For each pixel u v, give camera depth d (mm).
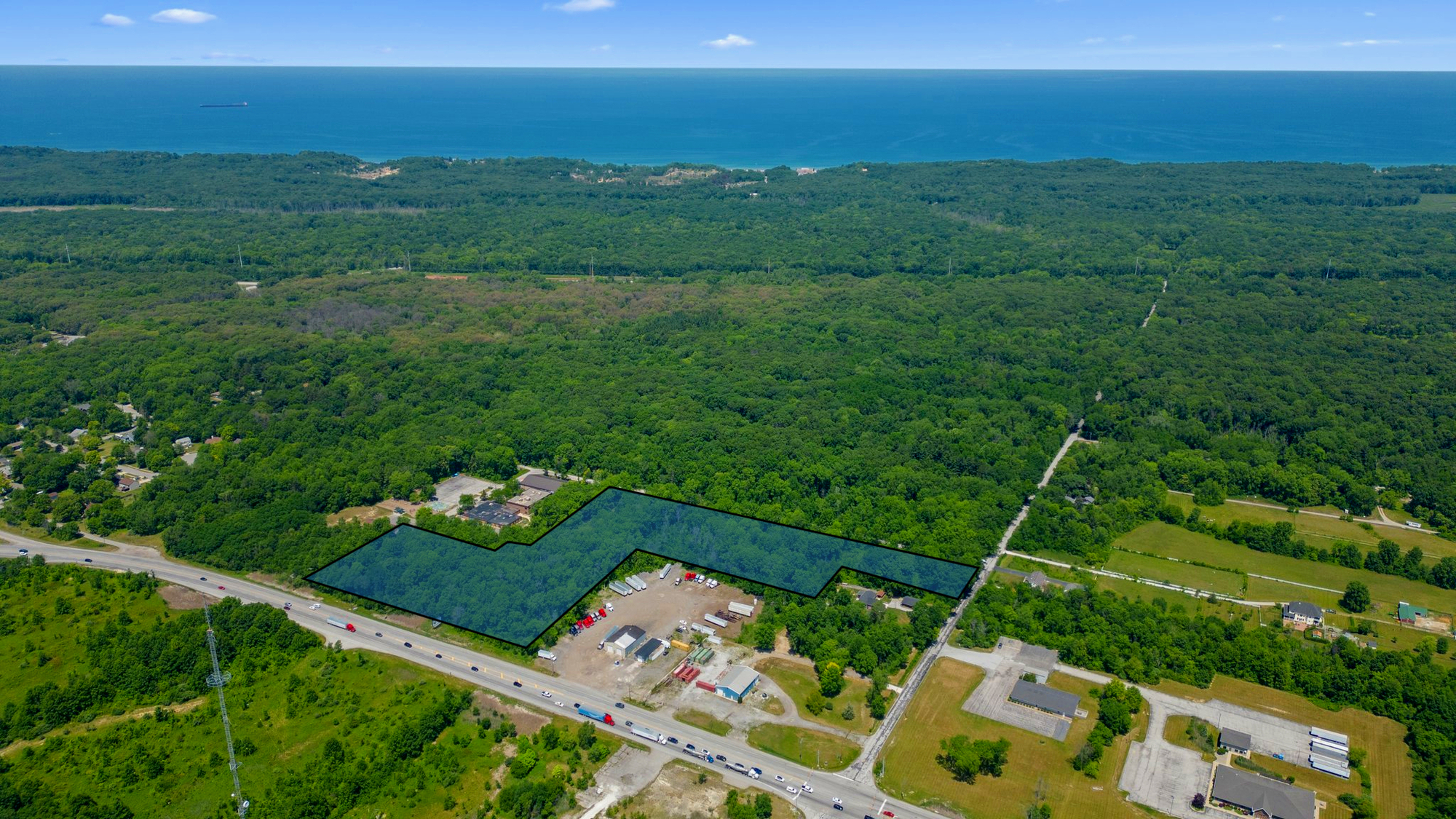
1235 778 161500
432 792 161000
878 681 186500
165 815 155375
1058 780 165000
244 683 187625
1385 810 158250
